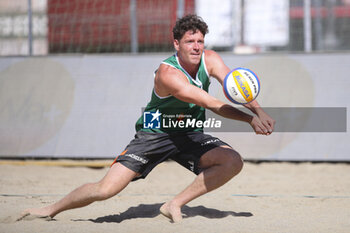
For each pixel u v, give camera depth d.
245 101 9.80
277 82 23.73
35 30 26.14
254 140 23.58
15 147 24.77
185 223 10.70
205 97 9.80
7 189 16.55
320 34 25.77
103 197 10.41
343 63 23.48
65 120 24.67
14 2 26.19
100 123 24.55
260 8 25.80
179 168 22.66
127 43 26.67
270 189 16.92
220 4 25.72
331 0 25.66
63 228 10.20
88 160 24.58
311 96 23.61
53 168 22.31
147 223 10.82
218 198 14.77
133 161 10.58
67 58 24.77
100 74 24.64
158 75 10.51
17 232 9.85
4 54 26.17
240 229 10.16
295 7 25.86
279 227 10.45
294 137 23.72
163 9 26.09
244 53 23.84
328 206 13.55
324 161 23.62
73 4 26.50
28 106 24.80
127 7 26.62
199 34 10.38
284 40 25.97
